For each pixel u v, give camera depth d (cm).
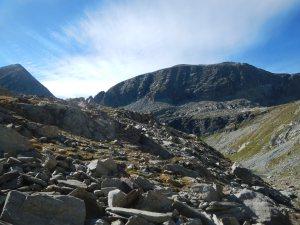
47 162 2094
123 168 2848
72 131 4206
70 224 1399
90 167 2341
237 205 2206
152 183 2422
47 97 6850
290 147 19062
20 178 1702
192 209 1841
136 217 1508
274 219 2208
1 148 2292
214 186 2433
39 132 3356
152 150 4525
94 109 6781
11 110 3984
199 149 6347
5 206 1316
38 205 1367
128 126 4897
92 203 1602
